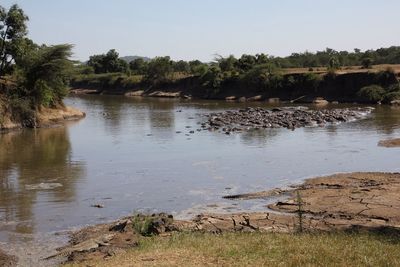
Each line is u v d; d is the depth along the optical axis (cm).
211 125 5622
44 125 5978
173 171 3247
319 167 3297
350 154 3747
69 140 4788
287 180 2941
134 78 13062
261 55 12088
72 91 13775
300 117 6003
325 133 4884
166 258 1508
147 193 2692
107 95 12531
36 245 1905
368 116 6303
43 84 6362
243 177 3038
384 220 2053
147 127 5684
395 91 8044
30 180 3036
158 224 2000
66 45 6550
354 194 2472
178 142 4512
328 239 1686
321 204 2330
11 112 5697
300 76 9462
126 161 3622
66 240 1961
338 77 8888
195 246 1644
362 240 1669
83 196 2645
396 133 4769
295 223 2022
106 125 5991
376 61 12675
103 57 15788
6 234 2045
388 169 3194
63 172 3266
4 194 2698
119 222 2106
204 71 11462
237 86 10462
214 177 3052
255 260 1454
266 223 2044
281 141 4441
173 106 8594
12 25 6288
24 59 6284
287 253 1514
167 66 12319
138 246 1728
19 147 4359
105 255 1662
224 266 1409
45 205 2478
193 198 2573
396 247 1573
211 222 2070
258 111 6831
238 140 4553
